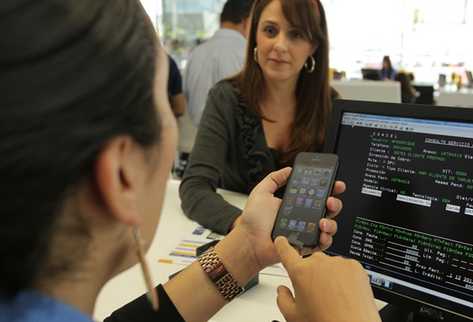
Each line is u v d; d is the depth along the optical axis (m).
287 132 1.67
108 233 0.36
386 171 0.81
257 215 0.76
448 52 5.14
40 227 0.30
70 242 0.33
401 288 0.78
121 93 0.31
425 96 3.45
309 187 0.79
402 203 0.79
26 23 0.28
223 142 1.62
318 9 1.57
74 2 0.31
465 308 0.71
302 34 1.55
